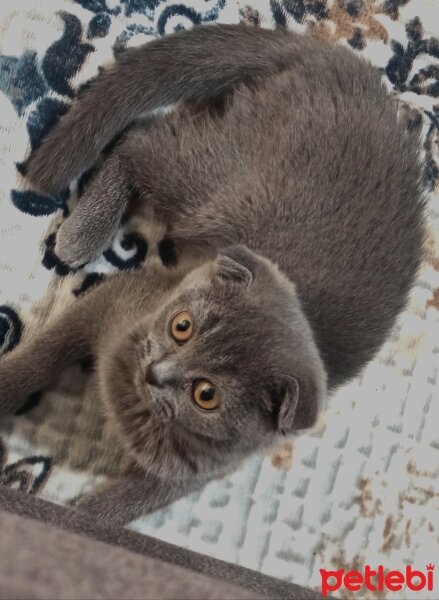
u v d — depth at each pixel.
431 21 0.55
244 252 0.36
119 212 0.44
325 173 0.40
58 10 0.44
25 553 0.22
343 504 0.48
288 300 0.36
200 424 0.36
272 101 0.43
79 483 0.42
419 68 0.55
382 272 0.41
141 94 0.43
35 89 0.43
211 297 0.35
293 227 0.40
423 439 0.51
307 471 0.47
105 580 0.23
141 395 0.37
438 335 0.52
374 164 0.41
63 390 0.43
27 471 0.41
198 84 0.44
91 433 0.43
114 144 0.45
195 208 0.43
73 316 0.40
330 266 0.40
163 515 0.44
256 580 0.32
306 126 0.41
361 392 0.49
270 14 0.50
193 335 0.35
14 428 0.41
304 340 0.35
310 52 0.44
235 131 0.43
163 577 0.24
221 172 0.42
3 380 0.39
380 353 0.50
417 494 0.50
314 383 0.34
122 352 0.38
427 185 0.52
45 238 0.43
